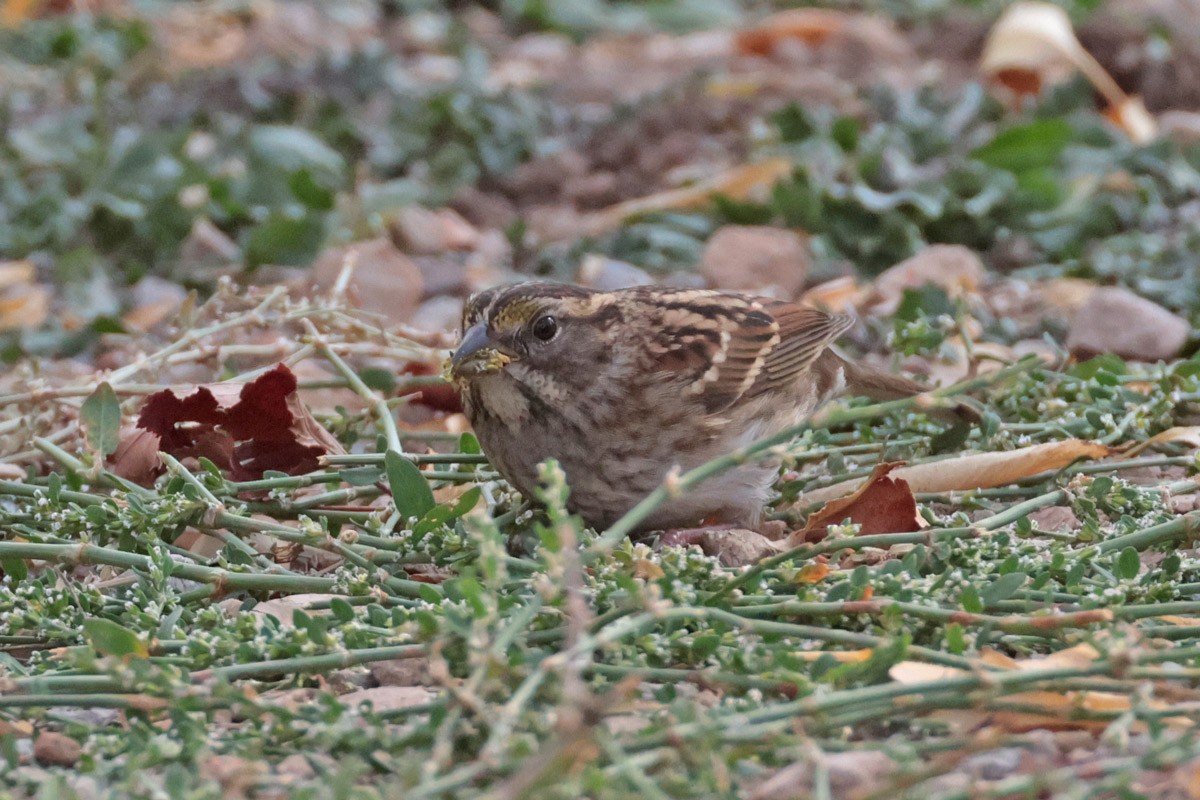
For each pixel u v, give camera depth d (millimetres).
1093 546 7973
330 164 17688
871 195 15492
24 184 17234
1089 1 21266
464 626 6387
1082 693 6207
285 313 11188
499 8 24609
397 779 6039
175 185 16453
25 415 10578
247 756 6152
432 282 15148
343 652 6832
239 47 21828
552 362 9148
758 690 6543
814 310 10461
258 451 9461
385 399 11219
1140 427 9930
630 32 23359
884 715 6070
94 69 20062
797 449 9312
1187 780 5668
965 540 8008
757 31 21562
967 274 14008
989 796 5410
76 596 7773
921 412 10328
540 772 5168
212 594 7898
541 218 16859
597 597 7219
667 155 18016
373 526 8625
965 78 20438
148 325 14062
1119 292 12359
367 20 23516
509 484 9602
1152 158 16562
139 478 9406
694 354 9516
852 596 7262
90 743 6371
